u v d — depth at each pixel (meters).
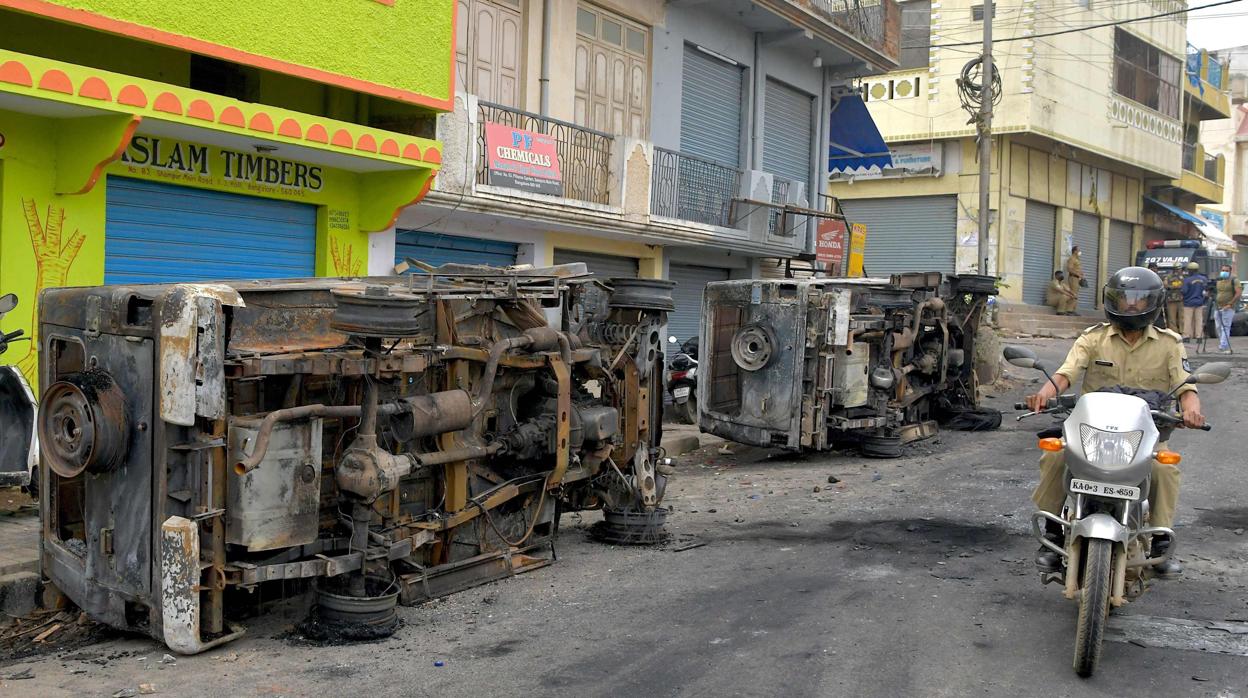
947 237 30.25
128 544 5.28
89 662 5.17
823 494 9.95
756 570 7.05
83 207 9.48
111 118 8.87
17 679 4.92
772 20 18.69
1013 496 9.55
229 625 5.48
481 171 12.95
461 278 6.77
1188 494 9.52
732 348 11.98
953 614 6.02
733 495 10.04
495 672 5.05
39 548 5.99
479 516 6.75
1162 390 5.94
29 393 7.40
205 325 4.92
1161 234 40.69
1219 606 6.21
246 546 5.11
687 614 6.02
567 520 8.77
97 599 5.46
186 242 10.52
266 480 5.14
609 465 7.86
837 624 5.82
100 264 9.62
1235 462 11.09
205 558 5.14
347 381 5.75
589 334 7.84
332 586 5.73
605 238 16.39
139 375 5.18
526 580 6.77
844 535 8.14
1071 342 26.00
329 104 11.92
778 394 11.73
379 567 5.75
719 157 18.98
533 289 6.88
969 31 29.03
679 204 16.89
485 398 6.27
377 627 5.54
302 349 5.54
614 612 6.05
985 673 5.06
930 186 30.36
